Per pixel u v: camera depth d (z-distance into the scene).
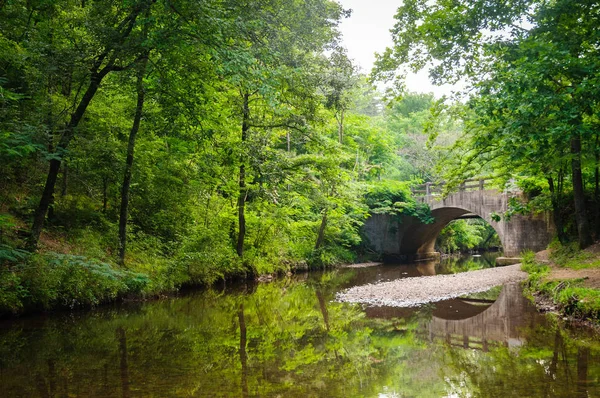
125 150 14.45
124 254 13.33
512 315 10.20
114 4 11.16
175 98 11.93
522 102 9.31
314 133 17.94
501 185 21.64
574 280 10.69
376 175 38.69
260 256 20.80
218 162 17.06
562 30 9.92
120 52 10.88
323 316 11.48
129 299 12.80
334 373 6.36
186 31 10.11
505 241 26.55
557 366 6.10
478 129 14.59
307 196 22.27
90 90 11.35
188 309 12.35
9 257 9.26
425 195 33.88
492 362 6.61
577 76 8.90
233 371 6.43
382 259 34.53
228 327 10.02
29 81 11.48
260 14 12.57
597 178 16.36
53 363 6.75
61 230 13.09
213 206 19.12
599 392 4.93
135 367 6.56
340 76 17.52
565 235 18.08
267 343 8.42
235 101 17.23
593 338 7.66
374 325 10.22
